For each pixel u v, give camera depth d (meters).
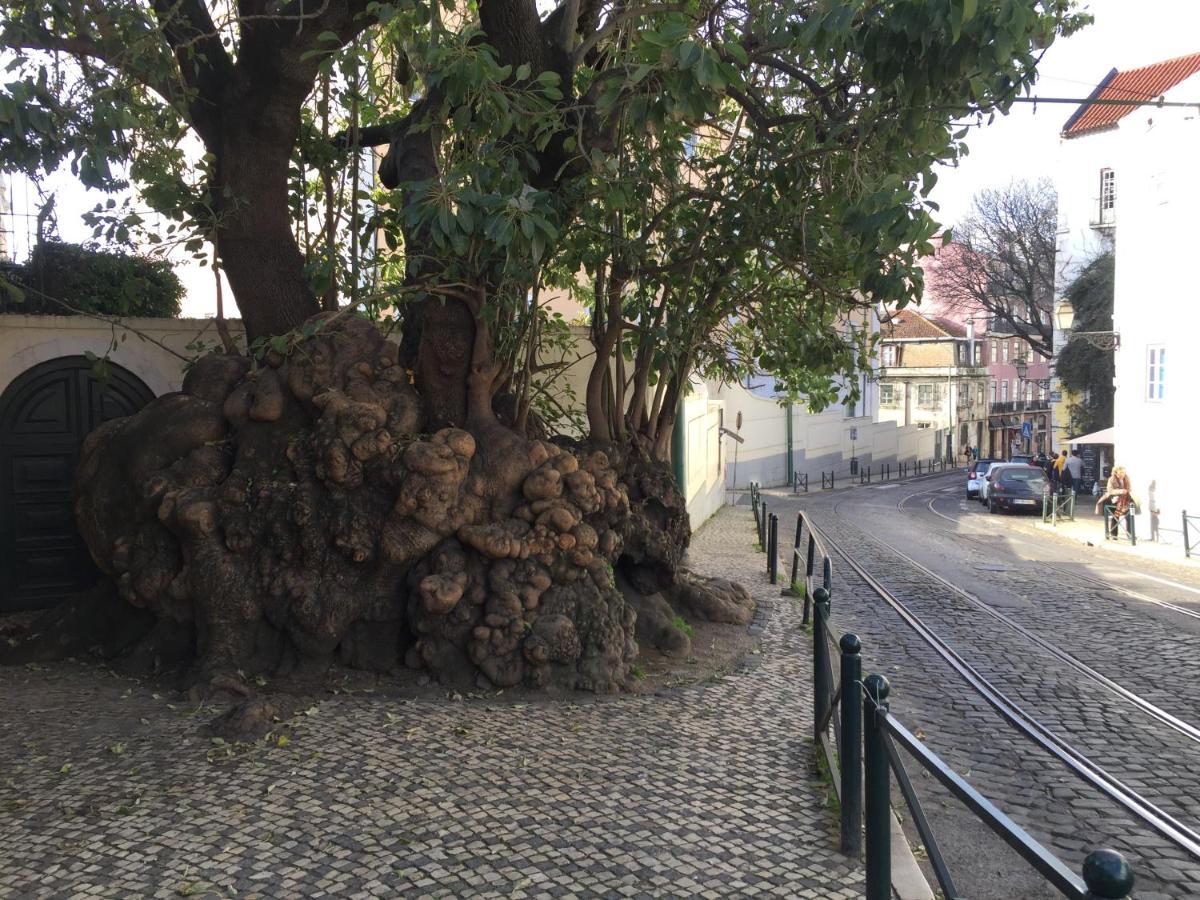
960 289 43.25
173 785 5.09
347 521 7.05
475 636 7.02
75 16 7.12
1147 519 25.64
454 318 7.64
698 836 4.74
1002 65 6.30
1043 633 11.24
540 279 9.24
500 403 8.61
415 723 6.21
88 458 7.95
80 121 6.73
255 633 7.07
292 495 7.13
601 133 8.16
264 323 8.16
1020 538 25.09
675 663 8.33
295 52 7.69
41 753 5.51
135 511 7.41
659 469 9.44
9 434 9.28
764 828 4.86
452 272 7.16
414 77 8.17
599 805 5.06
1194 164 23.69
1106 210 39.06
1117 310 27.50
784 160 7.93
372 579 7.15
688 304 9.66
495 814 4.88
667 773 5.59
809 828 4.89
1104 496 25.34
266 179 8.05
